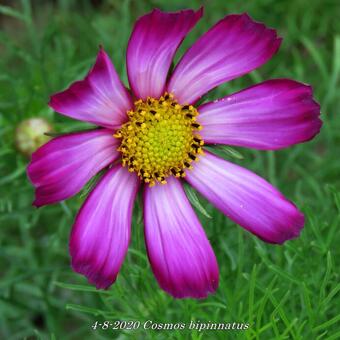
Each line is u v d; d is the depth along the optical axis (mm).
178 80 225
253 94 227
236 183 226
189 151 225
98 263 214
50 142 210
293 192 325
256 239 247
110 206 217
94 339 297
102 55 207
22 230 311
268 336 241
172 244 221
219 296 251
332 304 242
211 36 222
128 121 221
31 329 303
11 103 286
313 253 269
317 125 225
